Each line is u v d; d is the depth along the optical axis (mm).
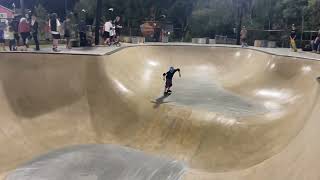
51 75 15773
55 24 18406
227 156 12039
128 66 19219
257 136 12367
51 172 11625
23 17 18547
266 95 16531
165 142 13594
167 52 23375
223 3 40562
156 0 42969
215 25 40344
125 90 15953
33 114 14547
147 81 18906
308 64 16516
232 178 10375
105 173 11602
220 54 23297
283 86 16656
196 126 13562
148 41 29719
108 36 22609
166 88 17016
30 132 13797
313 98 12094
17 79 15188
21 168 11852
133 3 42438
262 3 38125
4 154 12312
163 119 14453
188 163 12258
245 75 19922
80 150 13273
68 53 16469
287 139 11078
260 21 38094
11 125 13664
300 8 34000
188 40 34562
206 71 22047
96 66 16438
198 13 40906
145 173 11609
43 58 16047
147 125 14523
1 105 14133
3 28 18266
